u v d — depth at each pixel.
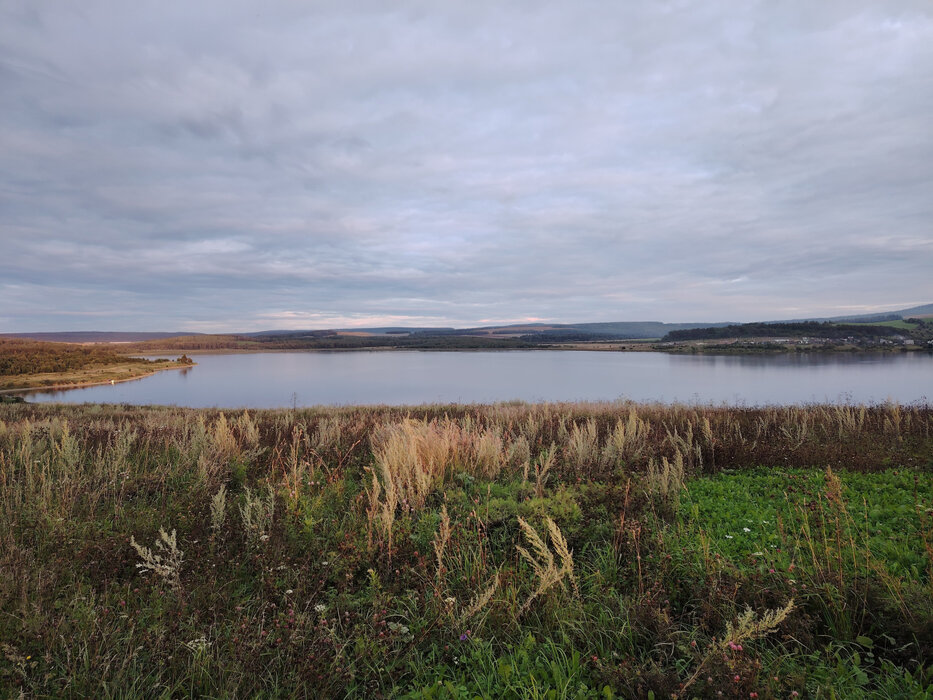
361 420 12.29
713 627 3.13
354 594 3.64
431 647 3.09
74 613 3.12
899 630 2.95
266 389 80.31
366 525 4.70
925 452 7.75
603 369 113.56
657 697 2.57
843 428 10.05
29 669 2.68
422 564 3.78
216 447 7.48
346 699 2.67
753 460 7.82
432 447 7.03
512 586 3.50
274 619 3.14
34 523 4.51
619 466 6.95
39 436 8.60
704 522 5.07
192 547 4.20
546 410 13.19
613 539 4.31
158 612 3.23
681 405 15.71
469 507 5.10
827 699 2.50
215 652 2.87
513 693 2.67
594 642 3.05
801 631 2.96
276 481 6.31
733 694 2.43
